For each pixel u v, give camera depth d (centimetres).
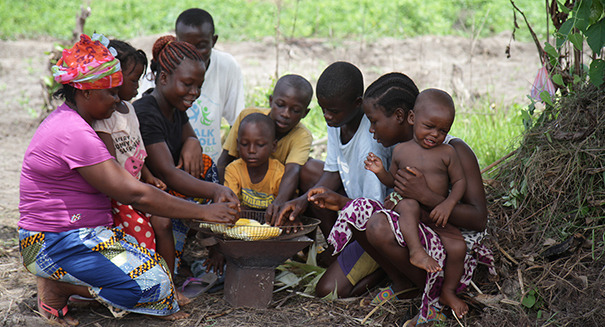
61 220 332
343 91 378
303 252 453
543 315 330
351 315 360
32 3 1397
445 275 337
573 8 380
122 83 339
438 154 337
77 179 332
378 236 335
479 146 617
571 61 430
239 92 532
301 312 364
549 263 354
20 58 1088
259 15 1360
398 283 367
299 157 437
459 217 338
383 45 1137
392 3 1348
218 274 402
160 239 376
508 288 347
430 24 1266
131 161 360
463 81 930
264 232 349
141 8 1375
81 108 333
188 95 388
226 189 366
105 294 336
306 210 434
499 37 1145
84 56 321
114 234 344
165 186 379
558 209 376
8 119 841
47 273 335
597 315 317
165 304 349
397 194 349
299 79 427
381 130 363
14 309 359
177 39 479
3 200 566
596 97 385
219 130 516
